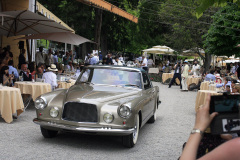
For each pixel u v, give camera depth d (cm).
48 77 1056
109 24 3769
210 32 2209
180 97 1628
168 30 4472
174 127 859
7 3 1689
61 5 3453
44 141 638
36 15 1183
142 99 668
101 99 607
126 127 586
